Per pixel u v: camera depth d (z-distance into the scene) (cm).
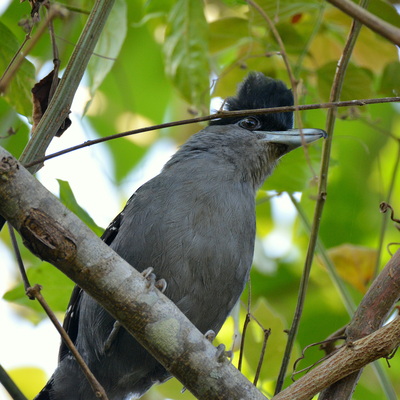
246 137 1059
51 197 643
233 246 937
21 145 1067
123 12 973
